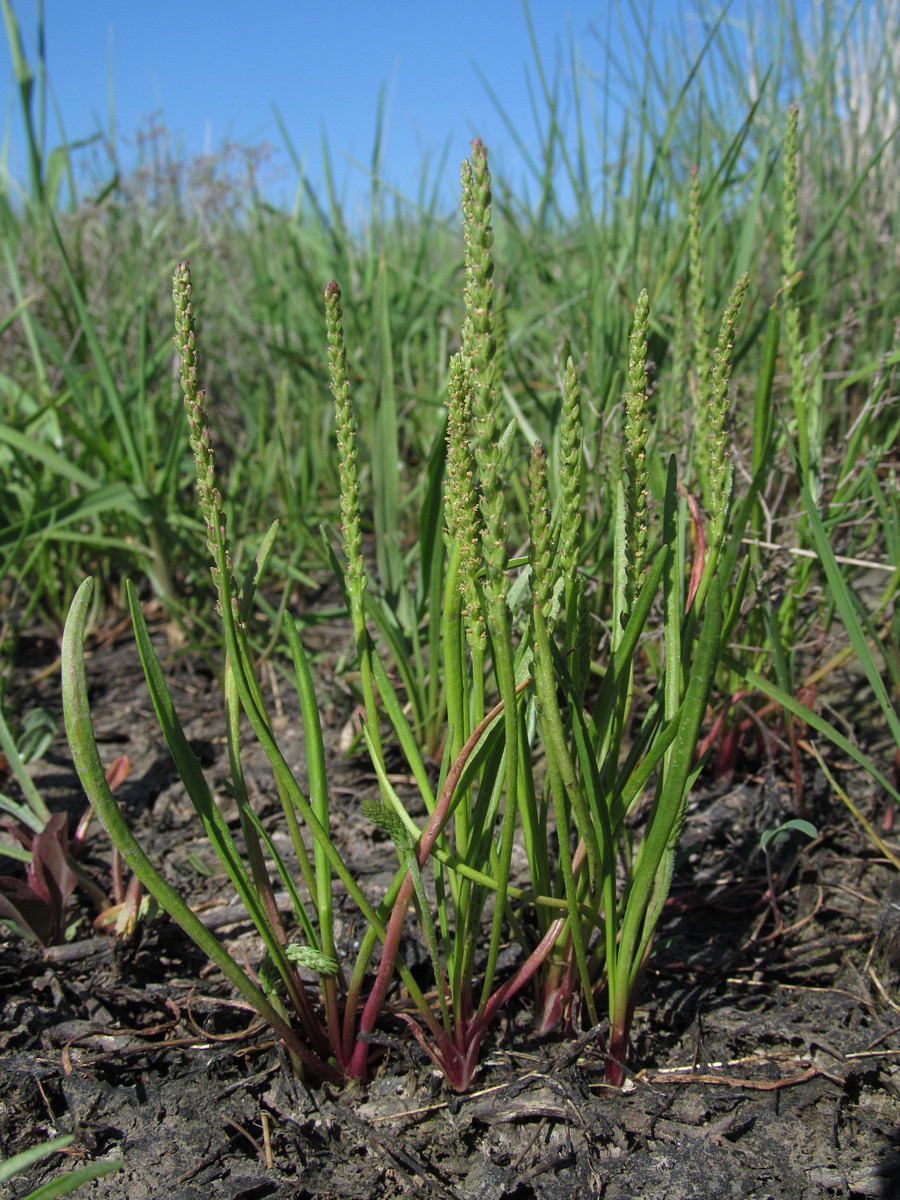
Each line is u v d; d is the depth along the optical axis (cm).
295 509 37
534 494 12
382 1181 15
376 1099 16
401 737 15
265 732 14
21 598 38
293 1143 15
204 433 13
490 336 11
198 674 33
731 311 13
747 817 24
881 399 27
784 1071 17
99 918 20
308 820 14
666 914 21
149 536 35
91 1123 16
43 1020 18
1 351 42
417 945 19
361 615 15
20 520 32
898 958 19
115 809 13
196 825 24
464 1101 16
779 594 24
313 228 52
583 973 15
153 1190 15
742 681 24
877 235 41
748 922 21
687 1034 17
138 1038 17
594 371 31
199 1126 16
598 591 25
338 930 20
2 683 27
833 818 23
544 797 16
